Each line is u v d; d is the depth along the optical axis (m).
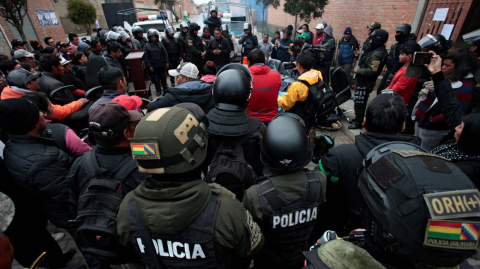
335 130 4.29
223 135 1.53
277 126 1.21
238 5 11.24
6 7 7.30
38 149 1.51
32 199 1.63
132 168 1.27
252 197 1.21
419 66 2.89
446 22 4.41
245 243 1.00
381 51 3.76
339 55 5.86
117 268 1.57
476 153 1.31
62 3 17.58
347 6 7.11
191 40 6.64
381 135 1.26
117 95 2.28
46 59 3.18
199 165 0.91
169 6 21.19
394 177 0.61
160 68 6.36
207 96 2.36
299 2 7.41
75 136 1.88
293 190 1.17
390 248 0.61
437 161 0.62
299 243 1.27
